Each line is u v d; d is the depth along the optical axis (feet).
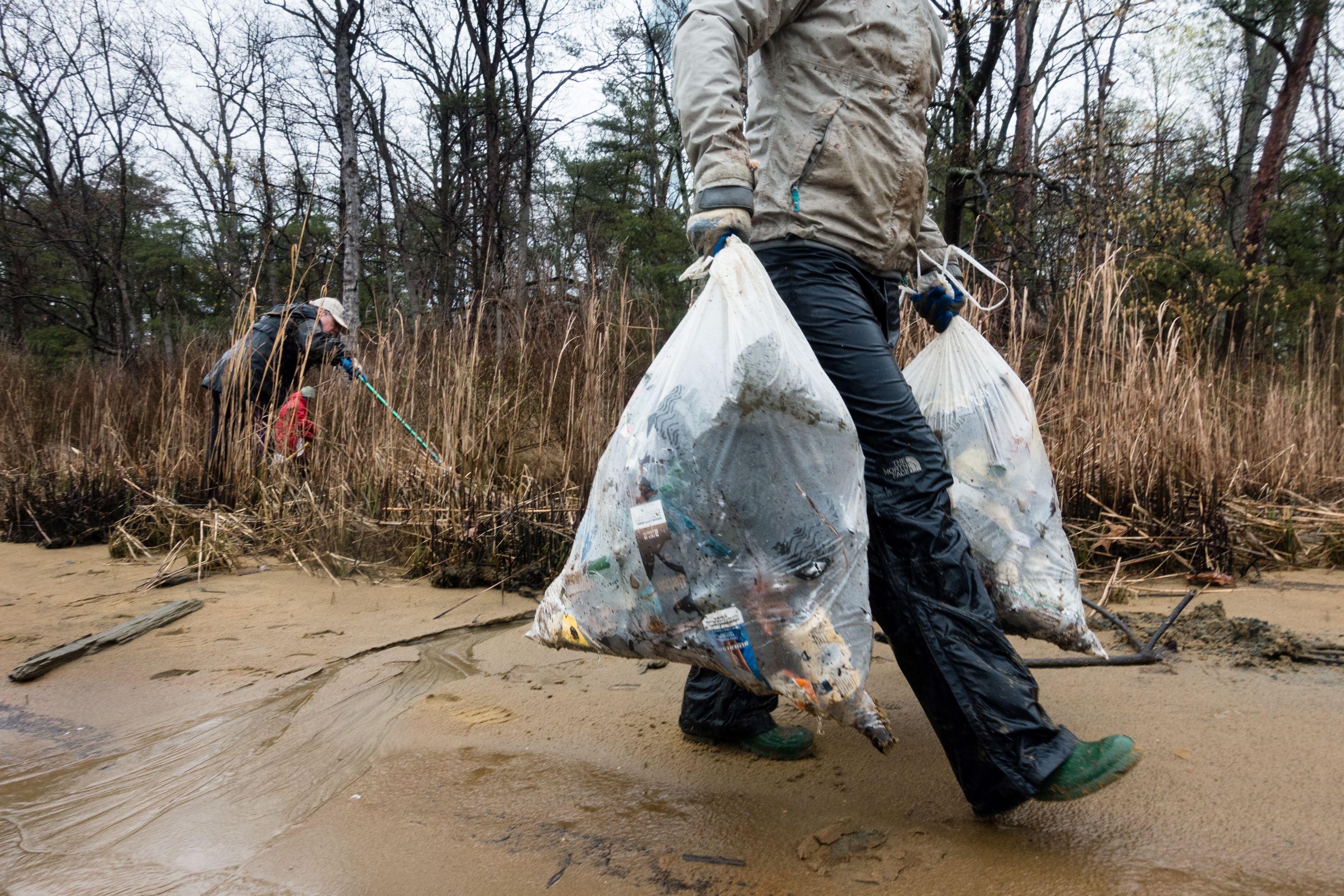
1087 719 7.06
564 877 5.06
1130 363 13.83
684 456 5.12
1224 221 46.73
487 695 8.09
